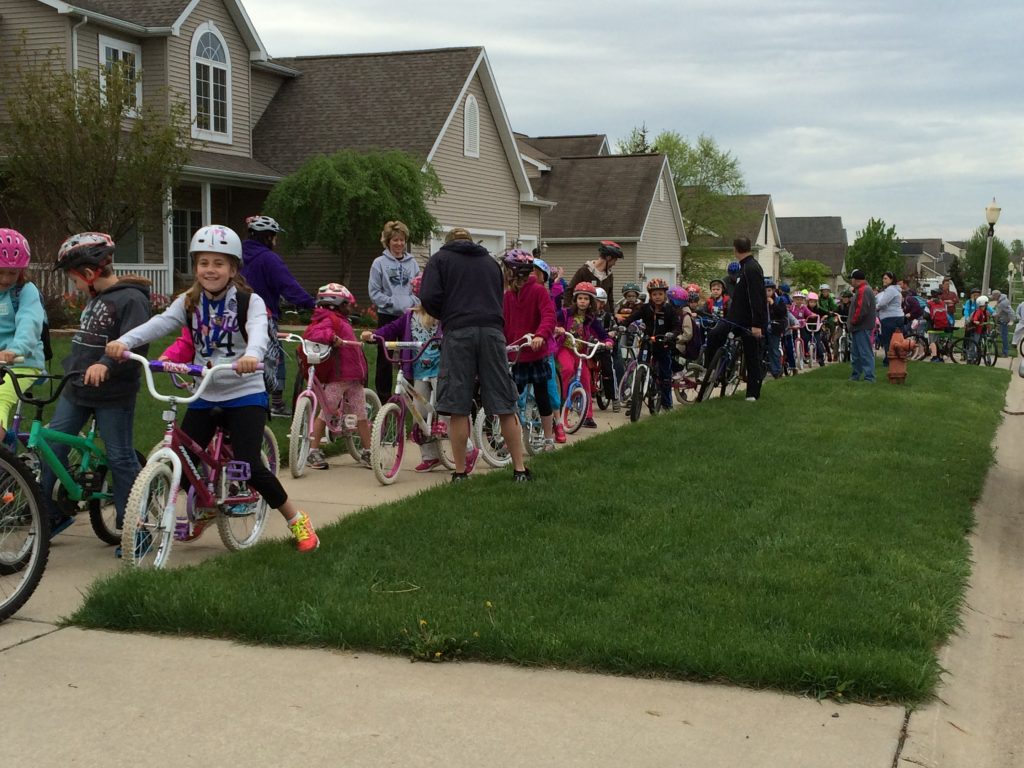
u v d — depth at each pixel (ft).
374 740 11.63
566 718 12.19
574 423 34.40
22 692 12.85
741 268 43.14
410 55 95.86
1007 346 95.40
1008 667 14.74
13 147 65.77
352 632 14.38
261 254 28.78
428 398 27.53
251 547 19.17
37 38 72.08
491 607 15.35
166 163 67.21
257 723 12.04
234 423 17.97
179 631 14.93
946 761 11.48
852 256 289.33
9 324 19.81
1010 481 28.55
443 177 92.07
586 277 39.01
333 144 88.17
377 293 33.50
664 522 20.81
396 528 20.26
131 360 18.45
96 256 18.56
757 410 39.60
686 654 13.35
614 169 138.92
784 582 16.71
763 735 11.78
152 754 11.28
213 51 82.12
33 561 15.71
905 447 31.12
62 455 18.58
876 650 13.64
